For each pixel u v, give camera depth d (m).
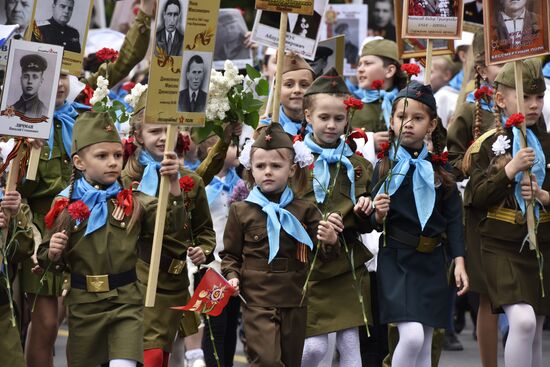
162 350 16.92
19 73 15.16
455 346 24.08
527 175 17.00
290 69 20.02
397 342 18.02
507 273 17.36
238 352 24.39
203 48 15.35
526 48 17.27
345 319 17.03
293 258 16.17
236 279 16.05
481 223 17.66
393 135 17.28
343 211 17.14
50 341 18.12
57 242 15.33
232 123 18.06
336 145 17.56
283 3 16.78
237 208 16.33
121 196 15.77
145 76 27.08
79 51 18.11
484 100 19.73
